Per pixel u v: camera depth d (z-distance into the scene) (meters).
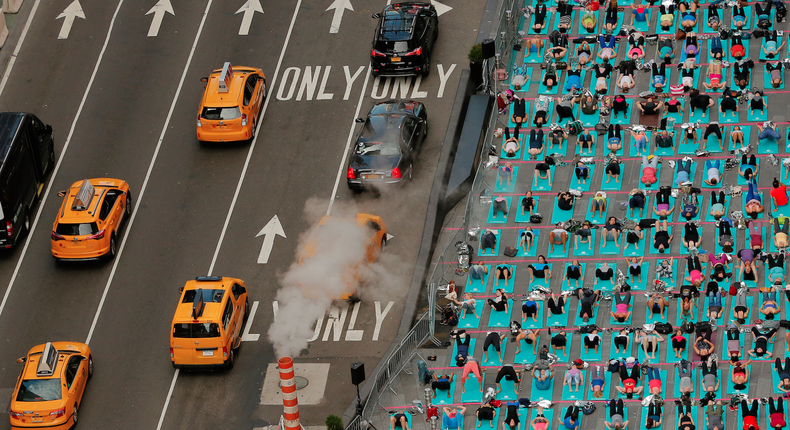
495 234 136.50
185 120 154.75
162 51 165.00
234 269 134.75
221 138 148.38
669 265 129.00
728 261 127.75
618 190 139.75
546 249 134.12
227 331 121.56
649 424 112.06
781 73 149.62
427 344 125.25
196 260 136.00
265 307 130.38
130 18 170.62
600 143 146.12
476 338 125.44
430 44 158.88
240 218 140.88
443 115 151.50
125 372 123.94
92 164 149.00
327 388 120.69
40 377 115.94
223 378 122.75
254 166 147.62
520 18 164.38
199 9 171.62
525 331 122.69
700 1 163.12
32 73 162.75
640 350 121.56
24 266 136.25
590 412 115.06
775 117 145.12
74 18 171.00
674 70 153.50
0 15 166.88
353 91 157.00
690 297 122.88
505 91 153.00
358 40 164.62
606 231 133.12
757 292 125.44
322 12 169.62
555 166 144.12
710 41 156.25
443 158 143.75
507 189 142.38
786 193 134.12
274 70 161.12
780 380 115.31
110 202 136.88
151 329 128.50
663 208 134.25
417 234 137.12
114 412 119.62
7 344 127.44
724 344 120.69
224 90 148.38
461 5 168.62
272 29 167.50
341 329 127.50
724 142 143.25
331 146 149.38
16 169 137.00
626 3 164.12
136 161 149.25
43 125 146.62
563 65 155.00
